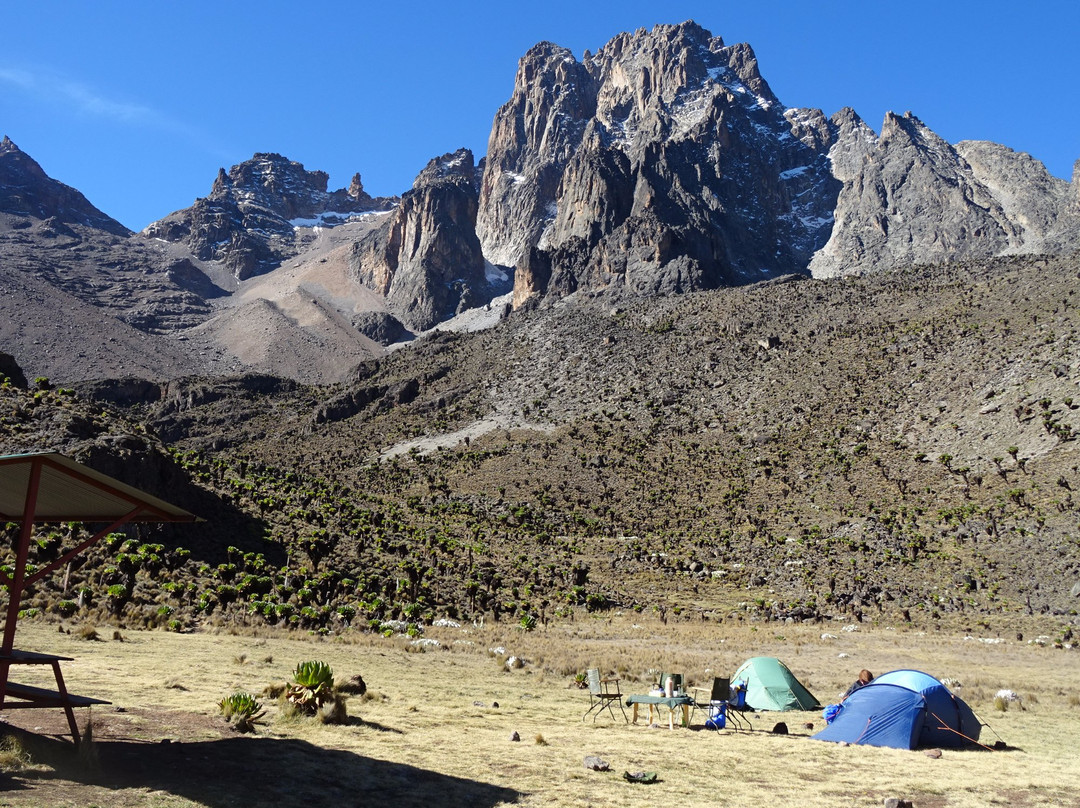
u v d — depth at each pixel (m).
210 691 18.72
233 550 66.81
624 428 195.50
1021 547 95.75
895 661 44.56
